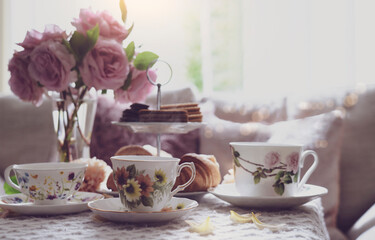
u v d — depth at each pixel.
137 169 0.67
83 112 0.89
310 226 0.65
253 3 2.54
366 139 1.43
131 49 0.92
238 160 0.78
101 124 1.44
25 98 0.89
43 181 0.72
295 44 2.47
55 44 0.84
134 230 0.62
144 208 0.67
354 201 1.41
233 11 2.65
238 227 0.64
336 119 1.33
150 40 2.58
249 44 2.55
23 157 1.49
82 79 0.86
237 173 0.79
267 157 0.76
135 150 0.87
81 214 0.72
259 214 0.71
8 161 1.48
